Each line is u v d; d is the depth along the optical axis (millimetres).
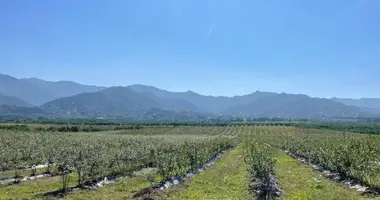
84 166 27125
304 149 51750
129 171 35625
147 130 147000
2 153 33812
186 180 30328
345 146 32156
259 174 27281
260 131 157750
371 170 26812
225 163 47344
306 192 24531
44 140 53938
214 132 154000
